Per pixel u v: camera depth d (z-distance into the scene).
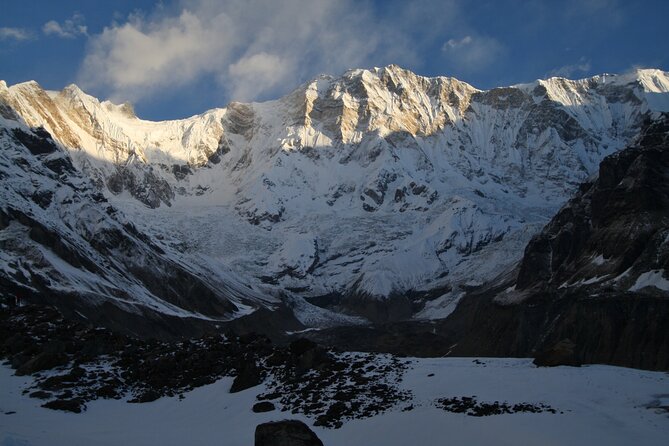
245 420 50.50
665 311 132.88
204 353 65.31
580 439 41.19
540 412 45.50
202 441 46.62
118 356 68.19
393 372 57.03
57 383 59.41
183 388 60.03
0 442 41.72
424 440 43.38
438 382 53.31
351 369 58.66
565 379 51.75
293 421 41.66
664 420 43.62
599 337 137.75
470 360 61.19
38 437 45.38
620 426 43.00
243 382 57.75
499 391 50.12
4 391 58.09
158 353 67.25
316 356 60.16
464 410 46.78
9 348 68.88
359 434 45.41
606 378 51.91
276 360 62.50
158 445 45.94
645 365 127.31
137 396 58.94
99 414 54.38
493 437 42.44
